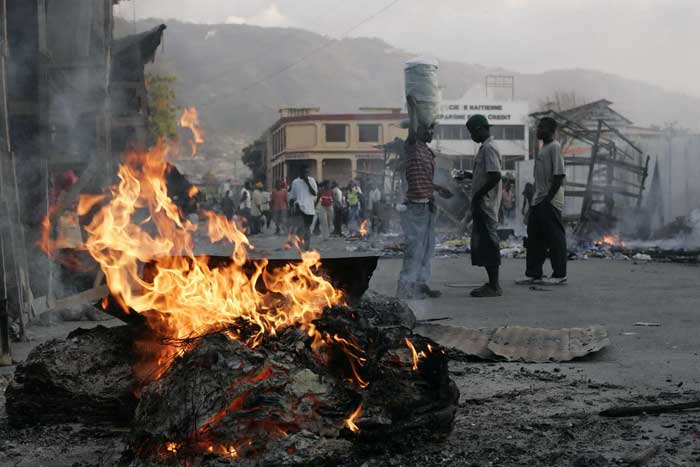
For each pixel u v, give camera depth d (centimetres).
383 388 341
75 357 403
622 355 566
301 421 316
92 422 395
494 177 901
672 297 912
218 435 307
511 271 1263
